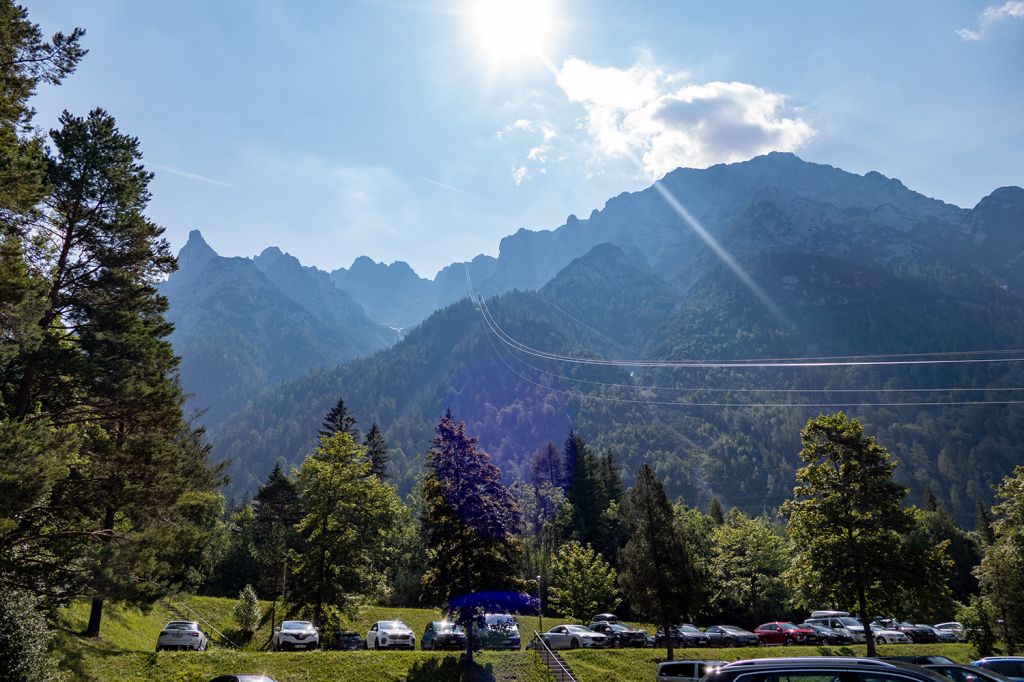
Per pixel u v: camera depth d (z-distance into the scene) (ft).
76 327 77.61
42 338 65.77
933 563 123.13
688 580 123.13
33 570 63.77
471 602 105.91
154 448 80.02
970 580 258.57
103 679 76.28
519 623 177.06
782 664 29.60
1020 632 123.75
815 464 134.10
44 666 60.59
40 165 65.41
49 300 64.34
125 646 98.37
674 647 141.18
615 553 269.23
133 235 82.38
